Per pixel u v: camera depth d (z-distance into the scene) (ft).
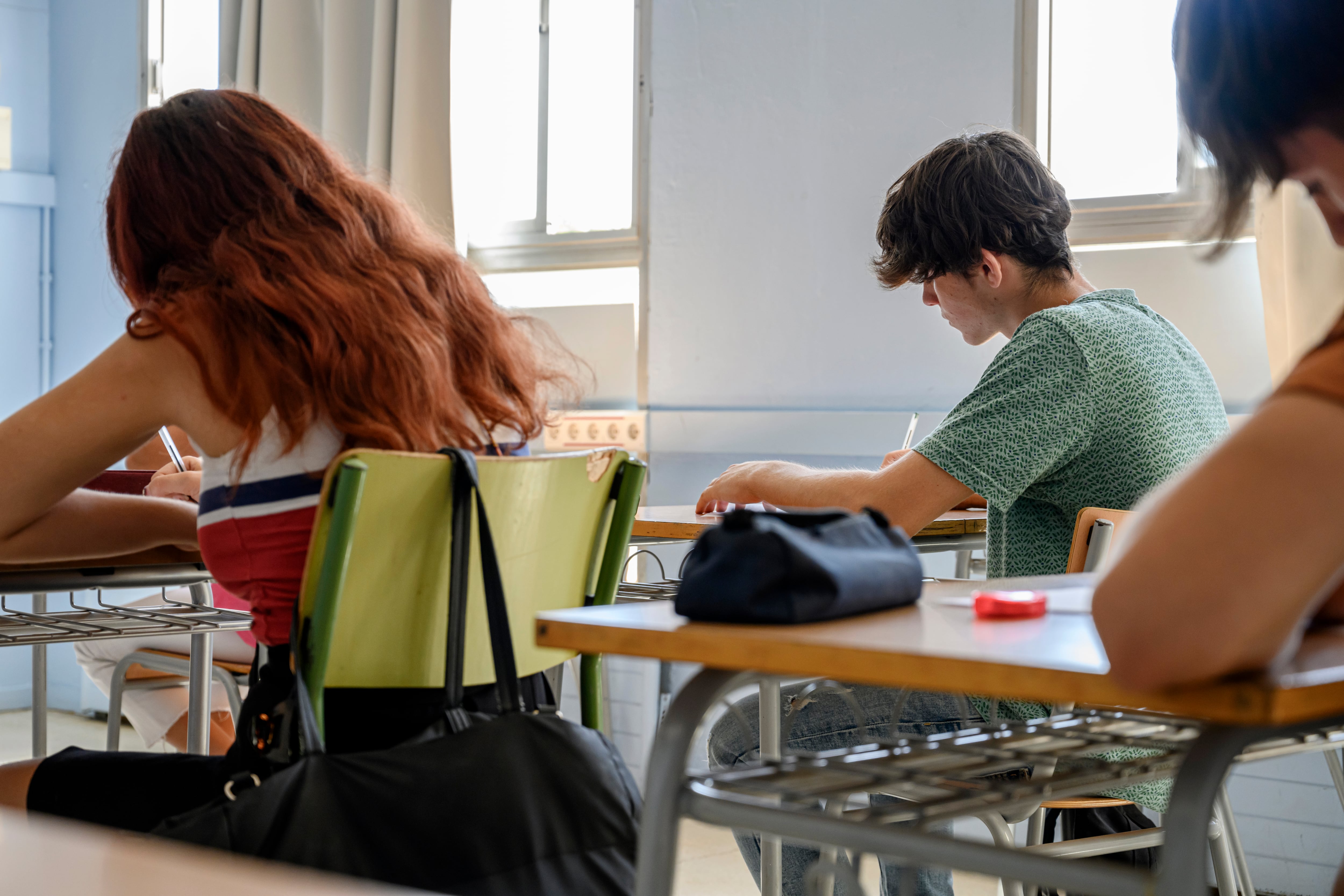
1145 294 8.42
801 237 9.68
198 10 13.75
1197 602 1.76
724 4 10.01
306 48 11.95
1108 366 4.83
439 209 10.94
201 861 0.95
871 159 9.36
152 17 13.38
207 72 13.83
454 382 3.87
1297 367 1.87
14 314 13.99
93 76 13.89
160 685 7.93
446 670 3.32
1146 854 5.41
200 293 3.62
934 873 5.41
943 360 9.10
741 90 9.95
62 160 14.17
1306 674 1.84
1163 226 8.41
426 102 10.96
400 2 11.05
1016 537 5.11
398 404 3.56
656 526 5.62
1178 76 2.16
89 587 4.23
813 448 9.55
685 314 10.25
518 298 11.59
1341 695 1.83
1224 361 8.14
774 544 2.19
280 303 3.54
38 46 14.23
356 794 2.92
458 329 3.98
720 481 5.88
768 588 2.19
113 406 3.59
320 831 2.84
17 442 3.59
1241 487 1.79
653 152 10.37
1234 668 1.78
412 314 3.73
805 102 9.65
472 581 3.49
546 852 3.11
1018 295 5.58
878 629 2.17
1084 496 4.93
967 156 5.57
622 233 10.86
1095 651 1.94
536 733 3.22
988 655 1.90
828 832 2.06
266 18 12.01
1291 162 2.06
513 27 11.58
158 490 4.98
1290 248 7.23
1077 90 8.79
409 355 3.62
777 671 2.04
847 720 5.02
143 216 3.87
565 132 11.30
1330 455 1.76
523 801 3.10
